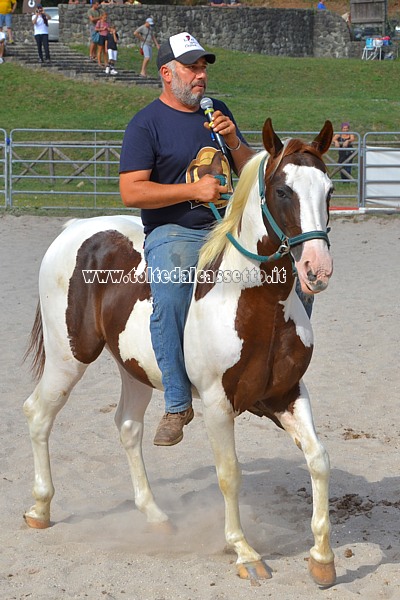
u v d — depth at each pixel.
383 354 11.21
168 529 6.61
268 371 5.45
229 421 5.58
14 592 5.50
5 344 11.74
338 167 25.97
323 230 4.85
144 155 5.84
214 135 5.98
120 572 5.78
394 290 14.77
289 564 5.86
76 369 6.68
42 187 27.12
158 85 39.03
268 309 5.33
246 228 5.34
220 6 47.06
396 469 7.72
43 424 6.73
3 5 42.38
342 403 9.52
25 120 33.28
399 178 22.47
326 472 5.40
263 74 43.19
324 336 12.09
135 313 6.05
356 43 49.09
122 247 6.39
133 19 44.78
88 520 6.81
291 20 48.56
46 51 39.84
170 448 8.43
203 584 5.57
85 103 35.78
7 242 19.31
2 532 6.55
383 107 36.75
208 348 5.45
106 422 9.03
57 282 6.64
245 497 7.21
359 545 6.12
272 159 5.14
